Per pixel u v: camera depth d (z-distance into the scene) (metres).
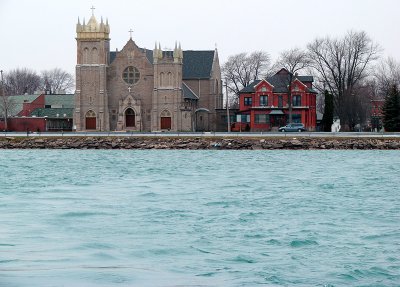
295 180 99.50
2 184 93.88
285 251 50.28
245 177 104.44
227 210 68.88
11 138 189.00
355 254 49.44
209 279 42.72
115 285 40.94
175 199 76.94
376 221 62.84
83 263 46.06
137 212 67.06
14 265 45.28
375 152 166.25
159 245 51.91
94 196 79.56
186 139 185.38
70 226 59.12
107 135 191.88
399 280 43.22
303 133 192.12
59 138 189.62
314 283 42.41
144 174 110.19
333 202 75.31
